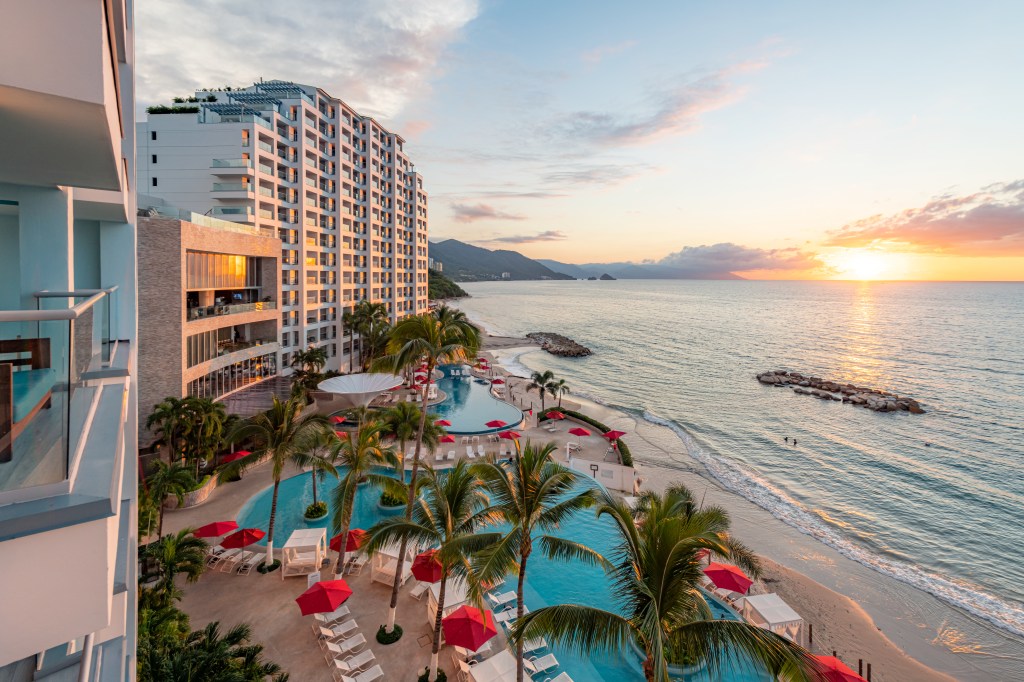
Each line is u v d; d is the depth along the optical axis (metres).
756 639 10.55
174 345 33.03
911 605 25.88
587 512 31.48
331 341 68.56
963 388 78.06
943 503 38.28
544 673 18.17
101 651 6.46
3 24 3.54
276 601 20.98
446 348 24.41
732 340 131.50
